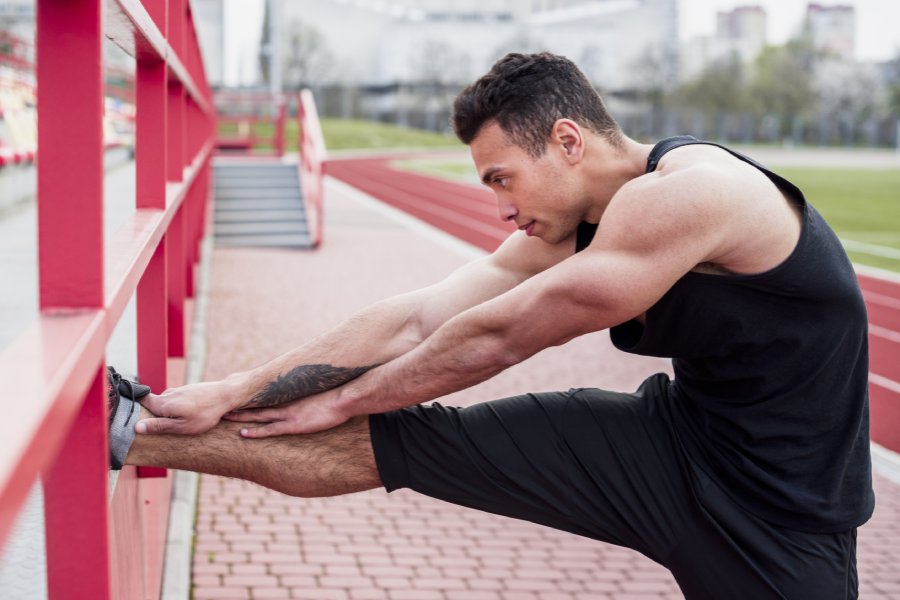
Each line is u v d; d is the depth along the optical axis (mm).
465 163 53750
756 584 2008
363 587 3924
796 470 1946
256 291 10914
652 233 1778
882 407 7590
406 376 1942
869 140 87938
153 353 2453
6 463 670
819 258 1870
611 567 4281
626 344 2049
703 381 2027
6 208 6734
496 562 4266
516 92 1915
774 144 88938
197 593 3736
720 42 137000
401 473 2059
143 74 2328
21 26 10305
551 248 2193
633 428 2107
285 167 17641
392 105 101750
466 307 2172
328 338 2086
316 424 1980
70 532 1302
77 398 950
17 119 8992
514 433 2094
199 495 4812
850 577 2045
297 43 101875
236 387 1967
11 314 3188
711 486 2021
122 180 6172
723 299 1878
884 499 5340
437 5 122750
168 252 3447
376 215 21594
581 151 1949
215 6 46500
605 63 109312
